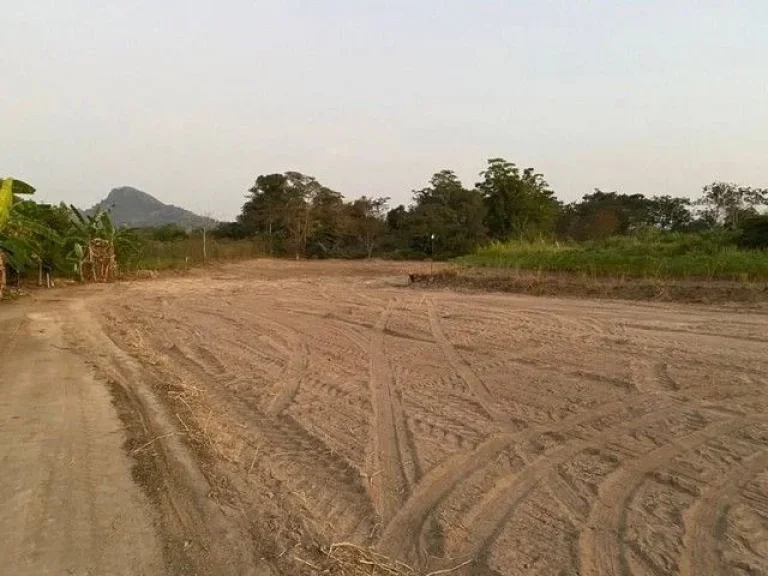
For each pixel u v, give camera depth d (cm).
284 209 5156
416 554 426
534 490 519
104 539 427
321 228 5078
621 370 857
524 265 2056
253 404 782
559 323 1233
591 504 491
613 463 566
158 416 696
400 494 519
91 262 2656
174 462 564
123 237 2867
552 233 4519
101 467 547
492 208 4812
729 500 490
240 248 4541
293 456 605
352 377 899
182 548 421
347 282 2466
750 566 402
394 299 1745
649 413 684
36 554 406
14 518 453
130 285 2464
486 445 618
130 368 942
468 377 870
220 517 468
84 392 793
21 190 1967
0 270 1919
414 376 891
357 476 552
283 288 2230
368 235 5294
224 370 963
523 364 924
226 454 600
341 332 1258
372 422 700
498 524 464
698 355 915
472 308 1495
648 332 1101
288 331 1295
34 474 529
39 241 2281
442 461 584
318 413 737
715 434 619
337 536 448
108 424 664
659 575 396
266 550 423
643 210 4641
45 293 2158
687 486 515
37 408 718
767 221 1967
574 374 853
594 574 398
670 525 456
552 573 400
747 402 704
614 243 2372
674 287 1504
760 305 1296
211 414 721
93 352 1070
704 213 3994
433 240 4569
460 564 412
